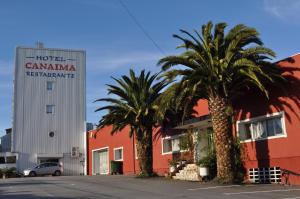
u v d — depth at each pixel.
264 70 22.61
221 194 17.88
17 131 50.22
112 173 42.53
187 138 29.64
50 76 52.50
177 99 23.38
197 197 17.02
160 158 34.66
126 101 32.19
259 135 24.39
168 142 34.03
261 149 24.02
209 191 19.22
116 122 32.50
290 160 22.16
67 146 51.72
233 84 23.38
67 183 26.62
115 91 31.88
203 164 25.81
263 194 17.53
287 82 22.58
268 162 23.50
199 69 22.53
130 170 40.84
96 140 49.78
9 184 27.09
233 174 23.14
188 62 23.20
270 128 23.70
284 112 22.69
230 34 22.64
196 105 28.00
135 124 32.09
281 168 22.62
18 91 51.00
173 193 18.78
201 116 27.91
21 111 50.75
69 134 52.06
